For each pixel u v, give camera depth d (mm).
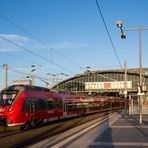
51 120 33469
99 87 101312
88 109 52219
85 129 24562
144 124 28531
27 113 27391
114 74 110125
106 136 19656
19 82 41656
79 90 112500
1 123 26109
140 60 31891
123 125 27625
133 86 107125
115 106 78625
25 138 21422
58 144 16547
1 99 26641
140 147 15305
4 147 17203
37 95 29828
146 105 47969
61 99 37281
